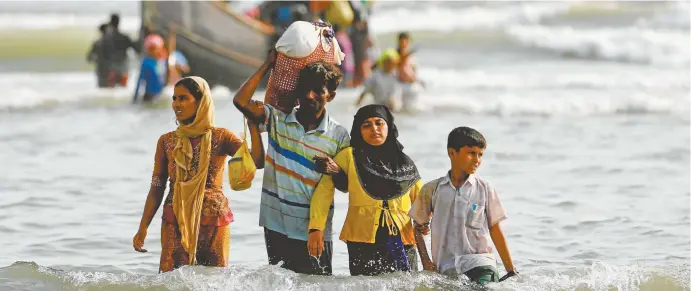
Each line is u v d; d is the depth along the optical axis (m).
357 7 62.62
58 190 32.69
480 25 110.19
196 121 19.95
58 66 77.94
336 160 19.94
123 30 110.00
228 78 62.47
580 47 84.44
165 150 20.36
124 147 41.50
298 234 20.14
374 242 19.88
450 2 129.88
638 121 48.59
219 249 20.47
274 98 20.08
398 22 115.06
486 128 46.62
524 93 58.91
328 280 19.92
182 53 61.56
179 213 20.08
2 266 23.50
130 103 56.91
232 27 61.78
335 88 20.06
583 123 48.12
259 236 26.34
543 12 116.88
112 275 21.20
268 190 20.27
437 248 19.97
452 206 19.75
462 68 76.12
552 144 42.12
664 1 120.56
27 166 37.12
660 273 21.58
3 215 29.09
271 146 20.19
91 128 46.84
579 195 31.92
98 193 32.22
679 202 31.00
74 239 26.23
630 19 109.69
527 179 34.56
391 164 19.92
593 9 117.31
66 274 21.42
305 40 19.48
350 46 62.38
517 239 26.31
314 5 61.09
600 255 24.69
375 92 52.53
